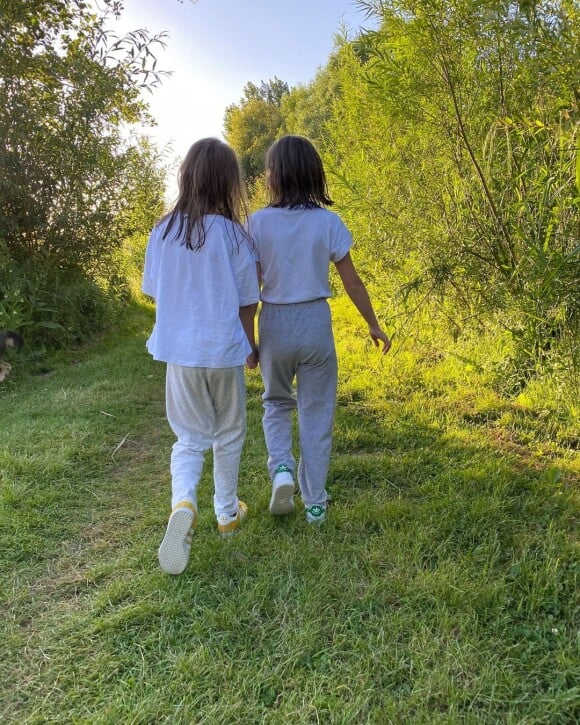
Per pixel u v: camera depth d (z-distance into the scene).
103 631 1.84
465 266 3.50
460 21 2.84
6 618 1.92
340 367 4.80
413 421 3.60
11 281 5.74
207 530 2.43
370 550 2.23
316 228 2.18
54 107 5.90
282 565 2.14
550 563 2.08
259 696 1.60
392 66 3.30
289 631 1.82
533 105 2.93
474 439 3.29
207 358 1.99
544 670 1.64
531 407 3.69
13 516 2.53
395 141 4.50
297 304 2.21
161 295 2.05
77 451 3.26
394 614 1.87
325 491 2.50
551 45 2.30
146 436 3.63
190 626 1.85
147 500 2.75
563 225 2.87
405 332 4.55
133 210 7.55
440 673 1.62
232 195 2.11
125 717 1.52
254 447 3.29
